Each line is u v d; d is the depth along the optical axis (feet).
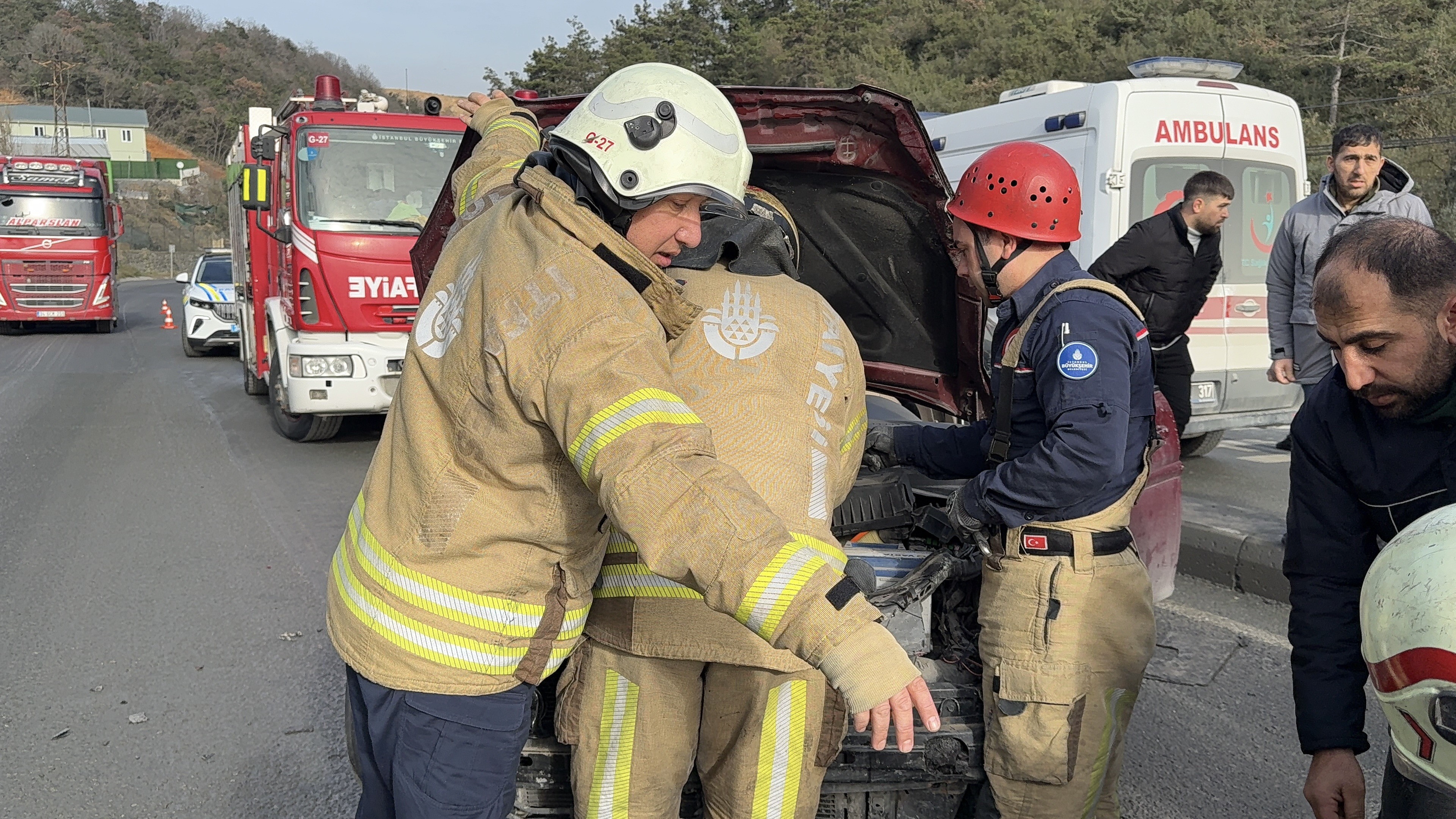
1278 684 13.61
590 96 6.40
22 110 350.43
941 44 160.86
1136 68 26.02
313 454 29.76
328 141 28.37
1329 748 6.74
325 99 29.99
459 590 6.09
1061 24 146.20
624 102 6.16
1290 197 26.25
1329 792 6.70
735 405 6.97
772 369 7.16
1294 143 26.25
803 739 7.02
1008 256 8.25
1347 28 117.08
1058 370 7.63
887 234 10.41
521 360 5.54
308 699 13.60
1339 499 6.86
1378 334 5.82
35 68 410.72
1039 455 7.55
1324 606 6.89
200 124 437.58
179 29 504.43
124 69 444.96
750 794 7.04
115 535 21.17
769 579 5.01
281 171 29.25
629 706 7.06
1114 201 24.68
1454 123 95.66
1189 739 12.18
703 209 7.72
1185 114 24.97
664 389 5.46
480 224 6.48
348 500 24.11
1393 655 4.85
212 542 20.66
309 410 28.32
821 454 7.16
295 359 28.17
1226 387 25.49
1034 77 140.26
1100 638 7.91
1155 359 18.40
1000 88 139.64
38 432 33.45
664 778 7.15
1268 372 20.45
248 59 516.32
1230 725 12.51
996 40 149.79
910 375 11.39
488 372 5.68
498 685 6.25
